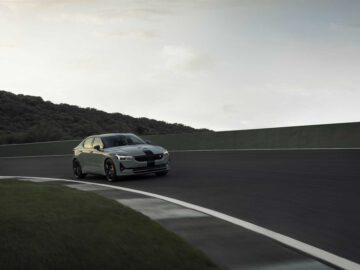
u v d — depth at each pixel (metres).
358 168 12.96
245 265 5.48
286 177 12.52
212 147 25.55
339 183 10.91
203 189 11.40
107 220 7.33
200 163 18.08
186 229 7.20
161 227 6.97
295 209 8.48
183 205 9.26
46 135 48.12
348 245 6.16
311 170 13.41
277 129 22.31
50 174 18.45
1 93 77.06
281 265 5.44
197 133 26.55
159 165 14.34
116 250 5.76
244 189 11.04
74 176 16.97
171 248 5.87
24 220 7.21
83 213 7.85
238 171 14.57
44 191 10.52
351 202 8.77
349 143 19.11
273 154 18.95
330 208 8.39
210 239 6.61
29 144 36.31
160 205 9.33
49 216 7.54
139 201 9.89
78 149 16.14
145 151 14.17
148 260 5.43
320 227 7.13
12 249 5.77
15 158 32.53
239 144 24.09
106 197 10.54
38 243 6.00
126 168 13.93
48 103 79.19
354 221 7.39
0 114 69.69
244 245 6.28
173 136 28.05
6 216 7.51
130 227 6.88
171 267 5.23
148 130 71.19
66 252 5.67
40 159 28.52
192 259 5.48
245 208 8.80
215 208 8.89
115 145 14.95
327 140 20.00
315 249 6.00
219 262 5.60
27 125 68.31
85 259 5.45
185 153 23.95
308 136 20.86
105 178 15.48
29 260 5.41
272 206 8.87
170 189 11.70
